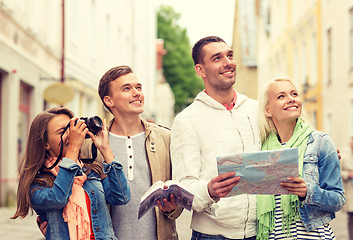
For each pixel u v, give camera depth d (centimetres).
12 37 1208
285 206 328
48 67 1530
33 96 1398
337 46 1691
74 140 312
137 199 357
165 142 378
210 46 358
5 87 1201
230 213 338
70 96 1150
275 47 2958
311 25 2073
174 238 369
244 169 299
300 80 2303
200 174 348
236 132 352
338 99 1681
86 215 312
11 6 1189
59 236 309
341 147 1650
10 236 795
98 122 326
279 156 294
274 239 331
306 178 327
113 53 2442
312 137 336
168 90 4738
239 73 4041
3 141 1200
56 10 1597
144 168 364
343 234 782
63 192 303
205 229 345
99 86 374
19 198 315
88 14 1988
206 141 349
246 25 3862
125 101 363
